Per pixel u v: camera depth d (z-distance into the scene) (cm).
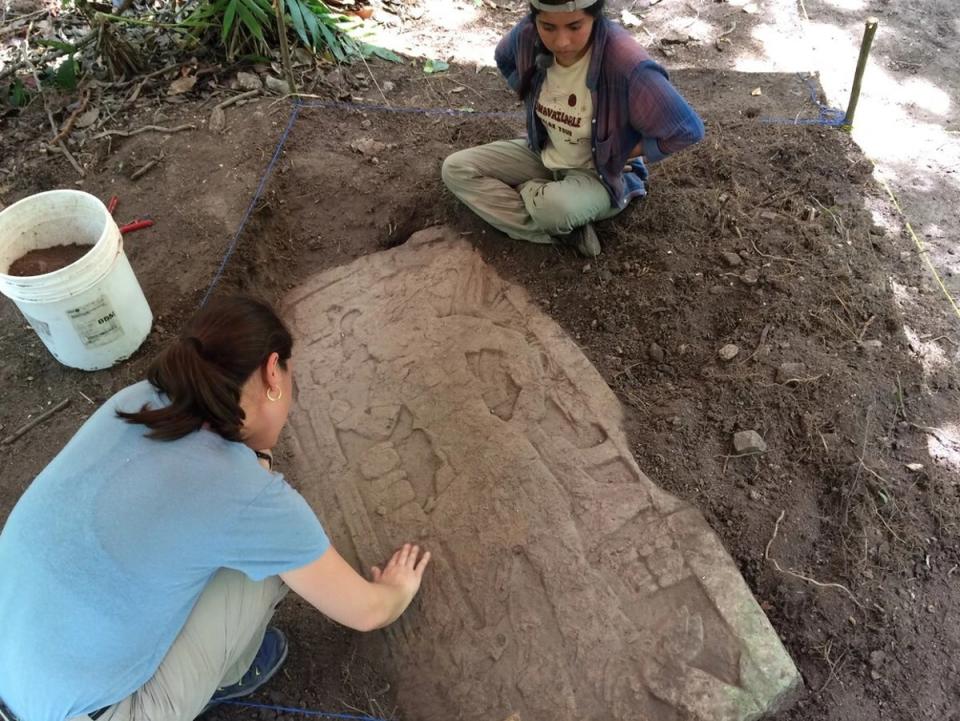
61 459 141
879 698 176
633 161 264
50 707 139
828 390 218
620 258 260
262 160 300
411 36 378
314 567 150
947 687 178
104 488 133
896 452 209
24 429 228
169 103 323
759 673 173
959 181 286
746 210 267
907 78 335
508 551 197
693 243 258
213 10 334
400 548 202
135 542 131
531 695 177
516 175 271
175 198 288
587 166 252
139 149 304
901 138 304
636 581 188
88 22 364
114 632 135
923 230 268
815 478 205
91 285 219
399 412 232
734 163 284
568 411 223
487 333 248
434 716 179
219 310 141
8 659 138
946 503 201
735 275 247
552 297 256
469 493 209
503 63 256
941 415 216
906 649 181
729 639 178
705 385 225
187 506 133
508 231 269
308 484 221
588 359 237
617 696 174
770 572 190
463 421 225
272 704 181
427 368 241
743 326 235
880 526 196
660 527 196
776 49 356
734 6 386
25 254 240
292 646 189
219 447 140
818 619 185
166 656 149
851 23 370
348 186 298
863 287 244
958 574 192
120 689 142
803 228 259
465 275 268
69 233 243
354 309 263
